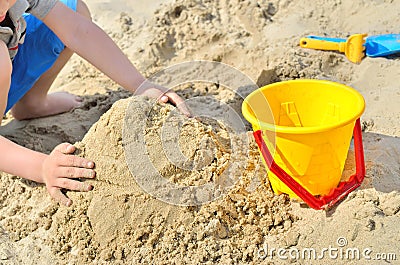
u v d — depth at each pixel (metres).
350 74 1.50
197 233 1.12
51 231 1.17
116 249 1.12
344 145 1.14
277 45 1.58
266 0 1.72
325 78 1.48
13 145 1.20
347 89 1.18
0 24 1.19
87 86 1.54
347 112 1.18
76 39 1.29
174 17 1.69
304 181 1.16
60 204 1.17
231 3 1.71
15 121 1.44
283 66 1.49
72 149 1.18
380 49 1.52
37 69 1.33
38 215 1.18
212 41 1.62
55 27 1.28
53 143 1.36
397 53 1.52
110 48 1.31
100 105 1.47
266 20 1.67
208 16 1.68
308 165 1.13
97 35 1.30
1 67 1.16
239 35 1.63
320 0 1.72
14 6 1.18
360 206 1.12
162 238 1.13
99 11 1.76
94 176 1.16
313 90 1.22
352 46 1.52
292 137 1.11
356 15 1.67
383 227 1.10
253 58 1.55
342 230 1.11
